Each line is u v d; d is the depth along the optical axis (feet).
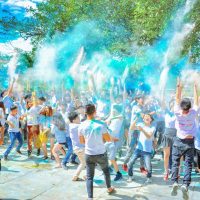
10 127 27.04
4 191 19.02
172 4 38.50
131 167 21.53
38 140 28.02
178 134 18.44
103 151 17.94
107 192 19.52
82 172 23.45
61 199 18.16
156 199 18.60
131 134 23.41
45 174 22.71
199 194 19.72
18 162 25.99
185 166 18.13
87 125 17.80
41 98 29.91
